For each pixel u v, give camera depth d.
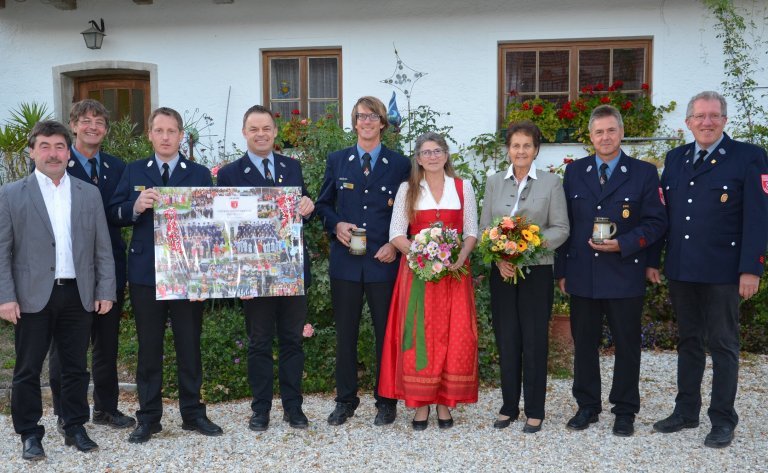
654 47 7.85
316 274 5.57
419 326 4.26
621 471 3.72
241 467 3.84
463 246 4.28
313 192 5.79
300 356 4.46
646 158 7.32
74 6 8.74
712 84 7.78
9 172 8.20
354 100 8.39
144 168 4.20
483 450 4.03
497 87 8.16
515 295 4.30
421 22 8.21
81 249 3.98
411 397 4.25
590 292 4.20
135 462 3.93
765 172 4.00
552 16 7.98
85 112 4.26
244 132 4.34
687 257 4.10
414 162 4.33
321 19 8.38
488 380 5.48
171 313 4.25
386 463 3.87
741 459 3.86
